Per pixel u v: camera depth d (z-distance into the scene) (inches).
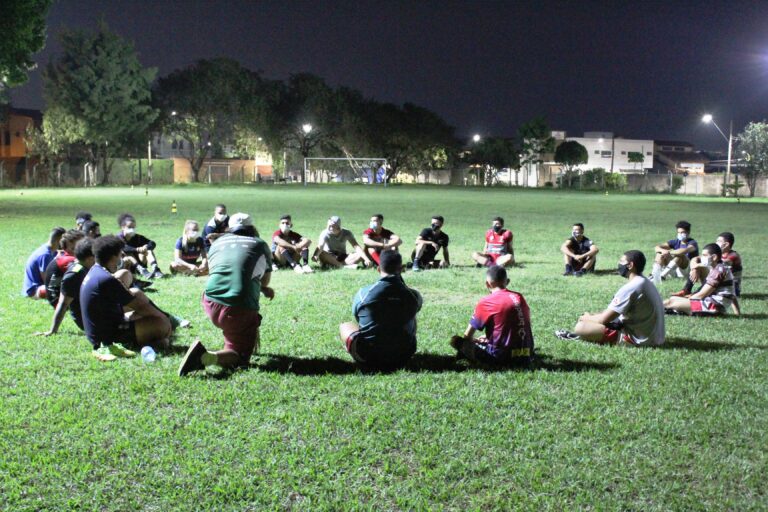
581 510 152.4
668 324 344.2
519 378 242.4
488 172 3720.5
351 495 157.5
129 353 257.8
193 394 219.0
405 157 3619.6
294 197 1792.6
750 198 2386.8
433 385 233.6
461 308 374.9
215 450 178.4
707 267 383.2
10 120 2851.9
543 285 464.1
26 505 150.0
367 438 187.3
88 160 2632.9
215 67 2918.3
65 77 2434.8
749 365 265.4
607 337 297.0
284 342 288.7
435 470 169.3
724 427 199.8
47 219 948.6
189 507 150.8
